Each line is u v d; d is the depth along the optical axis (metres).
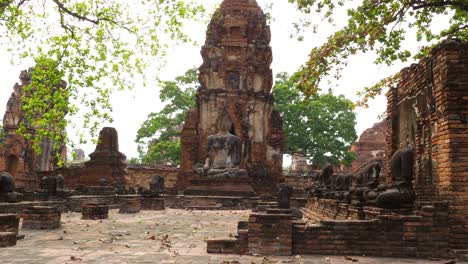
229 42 39.91
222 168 33.22
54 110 21.73
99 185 30.06
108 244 11.02
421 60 13.40
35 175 44.16
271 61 41.25
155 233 13.64
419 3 13.91
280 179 38.75
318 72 14.17
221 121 35.16
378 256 9.70
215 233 13.88
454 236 10.34
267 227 9.77
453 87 10.88
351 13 13.90
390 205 10.28
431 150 12.26
